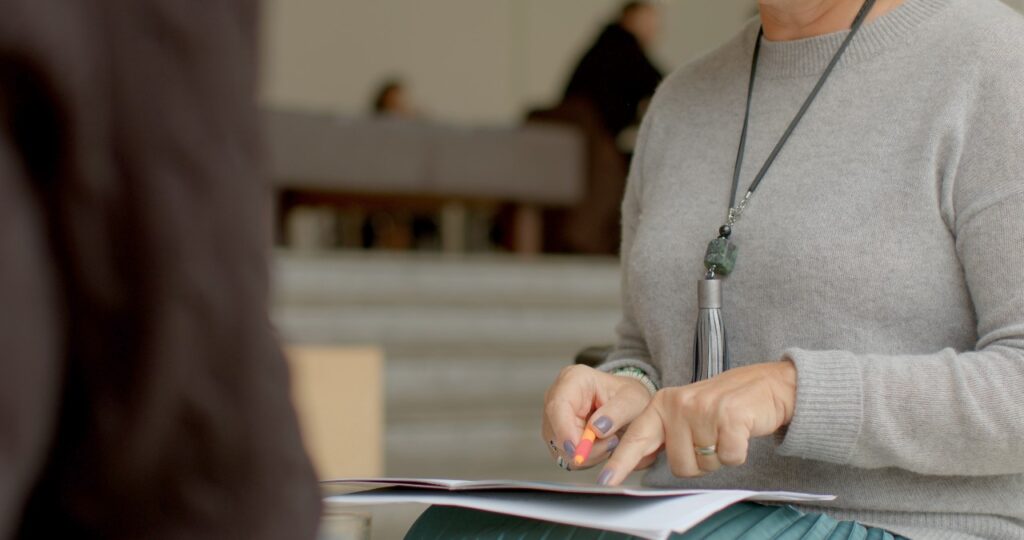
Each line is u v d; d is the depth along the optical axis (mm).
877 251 1120
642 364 1332
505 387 3834
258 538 367
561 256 6086
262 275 364
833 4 1231
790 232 1168
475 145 5781
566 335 4199
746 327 1193
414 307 4000
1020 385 996
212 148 350
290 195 5770
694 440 992
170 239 345
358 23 9836
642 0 6375
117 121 341
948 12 1173
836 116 1195
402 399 3674
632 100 6180
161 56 344
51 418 349
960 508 1102
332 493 1009
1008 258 1045
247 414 361
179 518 366
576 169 6004
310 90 9727
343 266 4148
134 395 354
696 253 1269
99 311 350
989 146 1076
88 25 336
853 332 1124
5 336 326
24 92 330
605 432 1113
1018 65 1097
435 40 10047
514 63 10281
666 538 791
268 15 386
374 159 5605
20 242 331
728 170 1292
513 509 869
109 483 365
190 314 349
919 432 1000
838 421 998
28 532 374
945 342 1109
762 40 1326
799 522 1035
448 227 8930
